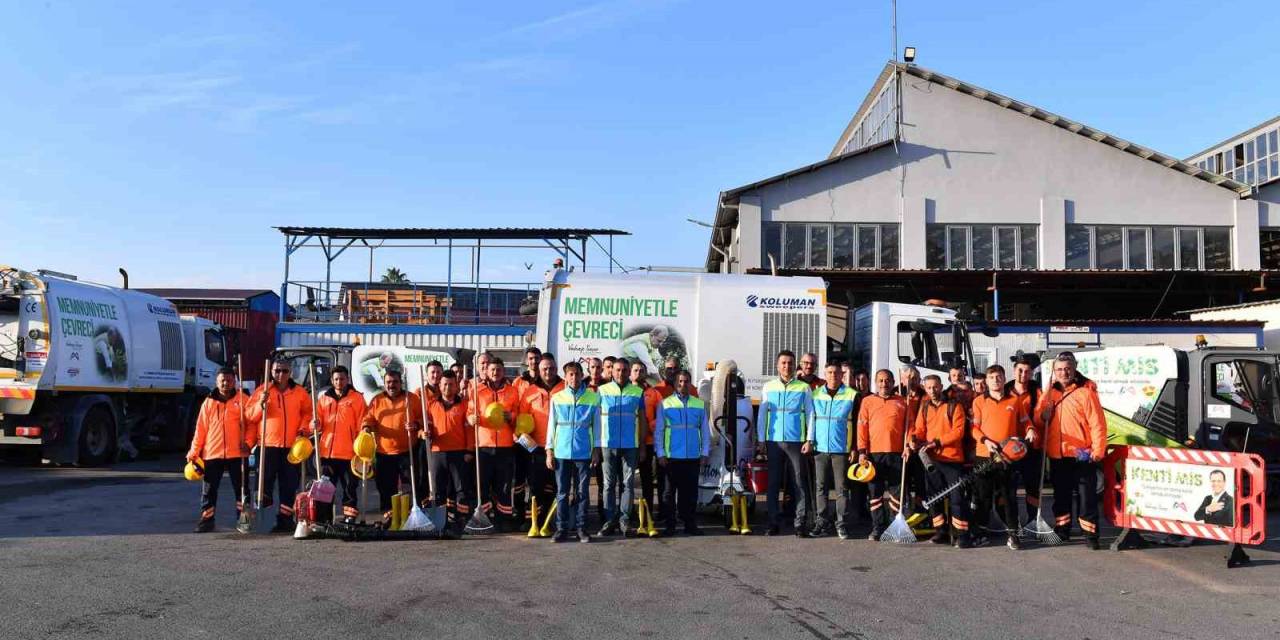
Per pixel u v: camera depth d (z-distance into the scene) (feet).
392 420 31.37
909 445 30.04
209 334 65.41
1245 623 20.33
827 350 49.16
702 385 36.70
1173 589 23.62
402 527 30.78
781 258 92.32
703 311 43.73
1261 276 80.07
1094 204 94.02
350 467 31.53
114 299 54.80
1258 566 26.58
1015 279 80.53
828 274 77.25
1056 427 29.81
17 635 17.95
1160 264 93.91
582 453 29.86
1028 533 31.27
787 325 44.01
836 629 19.34
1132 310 95.45
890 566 26.13
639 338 43.39
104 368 52.90
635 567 25.48
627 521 30.96
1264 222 94.43
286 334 80.84
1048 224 93.25
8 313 48.47
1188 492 27.32
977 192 93.50
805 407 31.32
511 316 90.27
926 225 93.09
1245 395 36.99
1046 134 94.48
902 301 88.99
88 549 27.04
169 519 33.27
